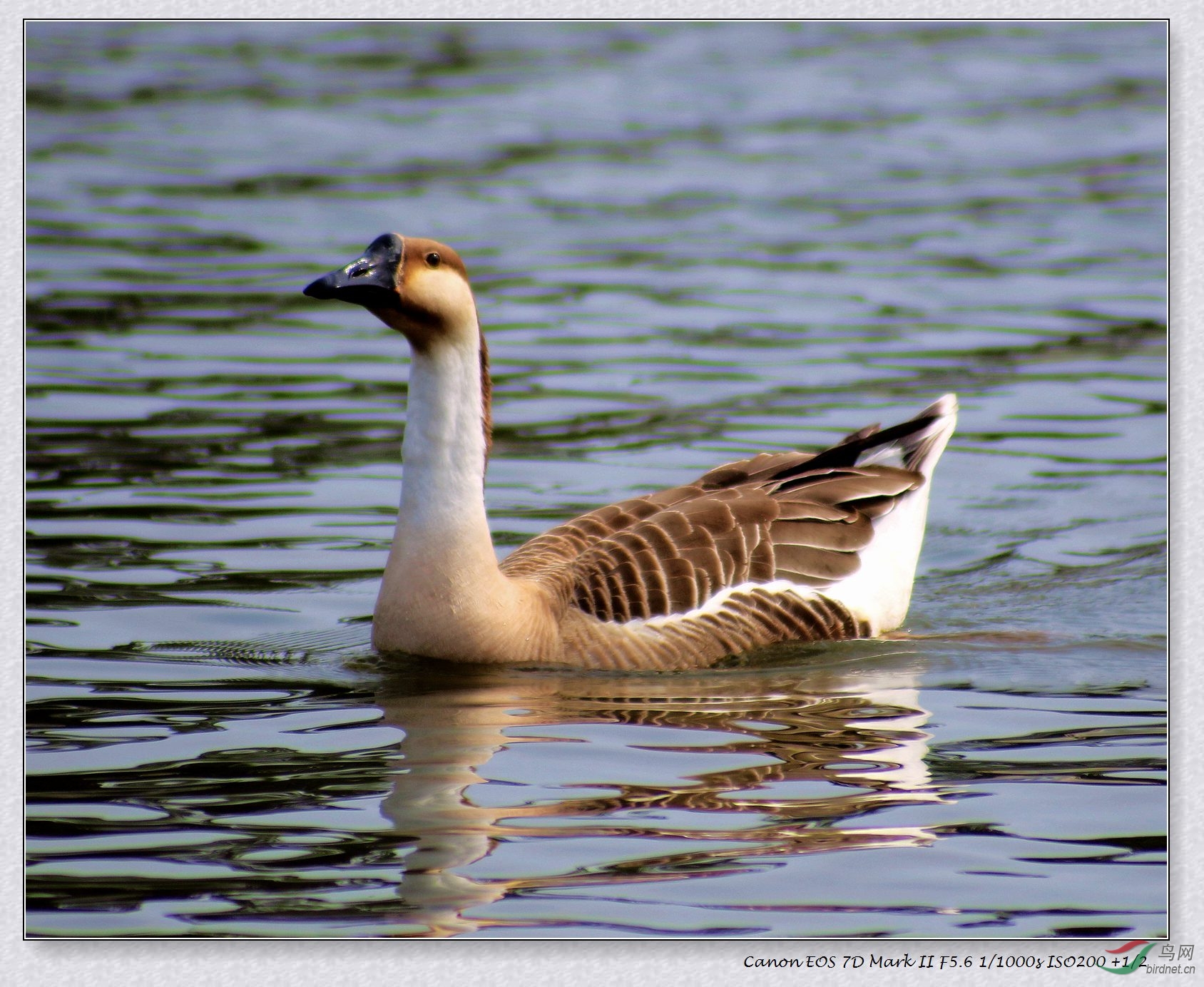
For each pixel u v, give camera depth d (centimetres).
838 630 1268
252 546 1467
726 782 943
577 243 2650
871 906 795
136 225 2714
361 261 1102
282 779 945
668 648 1180
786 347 2123
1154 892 811
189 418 1839
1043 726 1052
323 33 4384
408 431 1163
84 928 767
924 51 4284
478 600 1154
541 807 904
